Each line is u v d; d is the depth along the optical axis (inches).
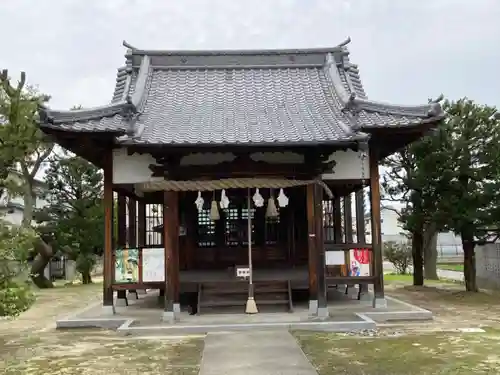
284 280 513.0
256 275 557.3
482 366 304.3
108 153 500.7
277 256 644.1
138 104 555.5
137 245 656.4
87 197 1075.9
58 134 448.5
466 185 633.0
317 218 475.5
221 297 510.3
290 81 638.5
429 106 473.1
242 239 649.0
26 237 352.8
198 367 312.2
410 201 698.2
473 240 679.7
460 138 617.6
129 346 380.5
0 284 334.0
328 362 315.6
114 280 495.5
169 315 457.4
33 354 359.3
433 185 647.1
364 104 515.5
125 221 600.7
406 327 442.0
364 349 351.9
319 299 463.2
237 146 450.3
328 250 504.7
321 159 483.2
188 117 540.4
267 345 366.6
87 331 450.9
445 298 654.5
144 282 490.6
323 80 638.5
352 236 690.8
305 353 342.0
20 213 1283.2
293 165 481.4
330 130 490.3
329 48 668.1
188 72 652.7
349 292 625.0
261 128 498.3
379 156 573.6
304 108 570.3
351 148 484.1
